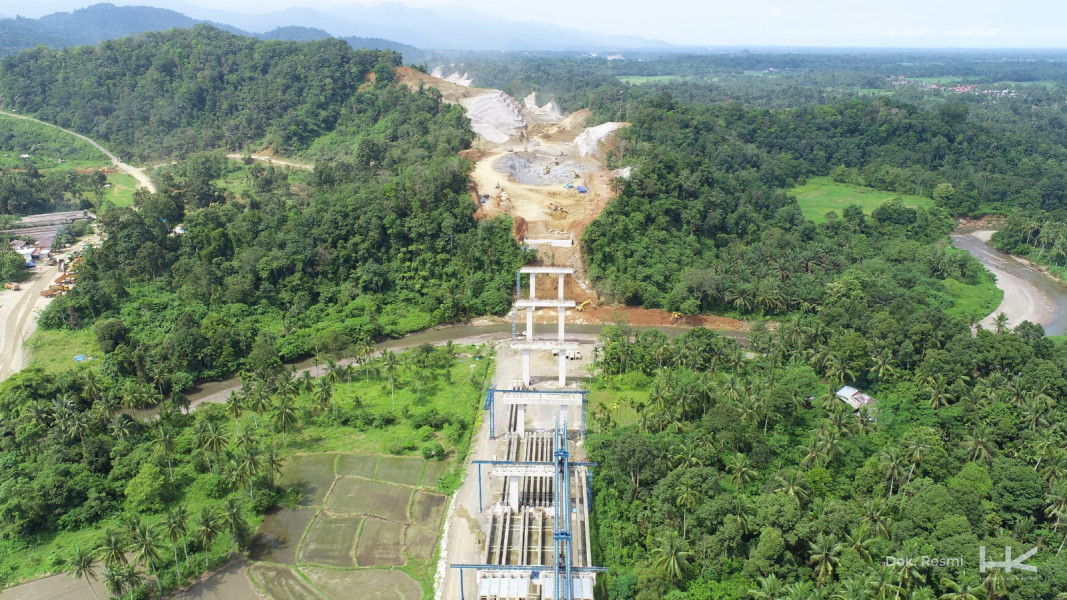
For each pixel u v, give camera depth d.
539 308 193.12
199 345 155.75
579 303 193.12
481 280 195.38
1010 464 106.06
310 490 118.44
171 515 97.69
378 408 141.62
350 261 195.12
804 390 134.88
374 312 184.00
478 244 196.62
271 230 198.00
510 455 125.00
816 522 93.88
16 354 162.00
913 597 82.75
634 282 191.88
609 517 108.25
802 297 186.12
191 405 145.62
